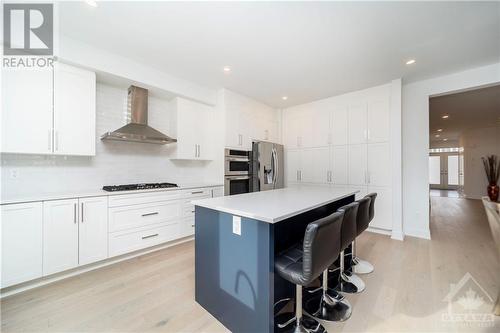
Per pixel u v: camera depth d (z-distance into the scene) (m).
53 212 2.07
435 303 1.76
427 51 2.48
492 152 7.19
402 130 3.52
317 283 2.13
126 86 2.99
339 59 2.67
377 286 2.01
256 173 4.08
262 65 2.83
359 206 1.94
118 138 2.71
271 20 1.95
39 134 2.13
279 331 1.50
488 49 2.43
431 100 4.34
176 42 2.31
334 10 1.81
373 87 3.59
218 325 1.56
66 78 2.29
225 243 1.57
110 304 1.77
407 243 3.12
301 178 4.53
